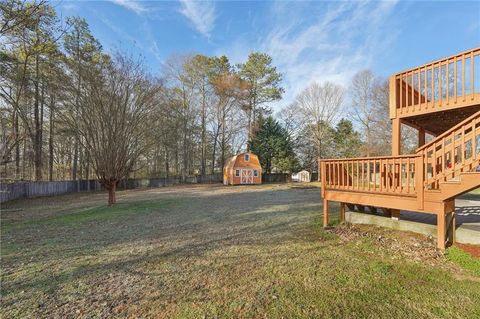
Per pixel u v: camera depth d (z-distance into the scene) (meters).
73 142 21.39
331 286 3.06
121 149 10.63
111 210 9.41
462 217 5.32
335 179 5.84
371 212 6.15
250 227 6.16
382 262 3.75
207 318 2.47
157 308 2.66
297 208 9.00
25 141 17.97
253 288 3.05
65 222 7.46
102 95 10.30
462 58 5.07
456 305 2.62
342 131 28.72
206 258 4.11
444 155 4.02
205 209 9.35
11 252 4.62
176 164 30.05
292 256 4.09
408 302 2.69
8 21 10.71
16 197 15.22
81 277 3.47
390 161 4.80
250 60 29.03
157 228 6.36
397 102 6.17
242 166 25.72
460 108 5.11
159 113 17.14
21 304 2.79
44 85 16.44
